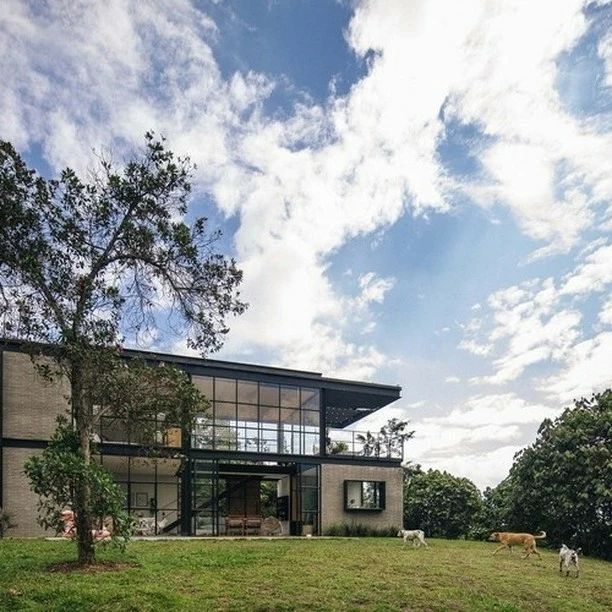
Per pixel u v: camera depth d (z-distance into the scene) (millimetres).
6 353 21625
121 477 25953
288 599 11328
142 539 20359
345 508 27703
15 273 13156
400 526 28609
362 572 14281
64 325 13430
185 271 14547
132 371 14539
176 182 14180
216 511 24906
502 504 29969
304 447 27516
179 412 15164
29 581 11500
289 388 27734
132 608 10227
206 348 15117
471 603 12031
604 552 24844
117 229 13844
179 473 25172
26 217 12961
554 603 12836
